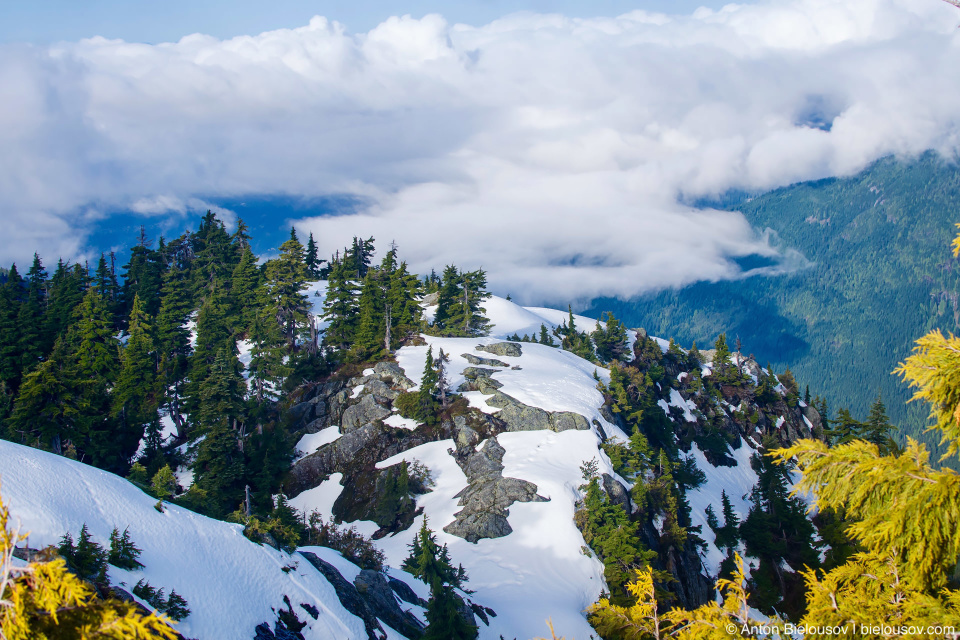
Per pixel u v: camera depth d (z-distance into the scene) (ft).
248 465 264.93
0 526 33.04
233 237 473.67
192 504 185.88
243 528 138.72
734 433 401.70
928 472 32.76
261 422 292.40
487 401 283.18
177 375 326.44
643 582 55.16
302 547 156.46
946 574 33.76
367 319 342.23
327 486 267.80
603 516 212.64
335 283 365.20
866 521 34.76
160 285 449.06
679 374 438.40
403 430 279.08
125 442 280.92
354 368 320.29
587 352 422.82
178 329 348.18
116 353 321.32
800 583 232.73
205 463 256.11
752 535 249.34
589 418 273.95
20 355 317.83
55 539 101.71
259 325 320.09
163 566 110.83
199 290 439.22
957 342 33.27
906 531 32.50
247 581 122.62
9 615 31.45
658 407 340.80
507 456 253.03
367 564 170.09
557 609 176.35
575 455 251.80
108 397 296.71
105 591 94.27
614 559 198.08
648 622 53.06
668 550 226.58
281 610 122.62
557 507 221.46
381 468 265.75
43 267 461.78
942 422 33.06
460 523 221.87
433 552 170.40
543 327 448.65
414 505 244.01
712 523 281.33
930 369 33.17
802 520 244.01
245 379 329.31
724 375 442.50
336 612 132.57
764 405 441.68
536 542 208.95
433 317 429.38
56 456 124.98
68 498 112.47
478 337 391.24
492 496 229.45
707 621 45.24
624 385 341.62
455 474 254.27
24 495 106.22
